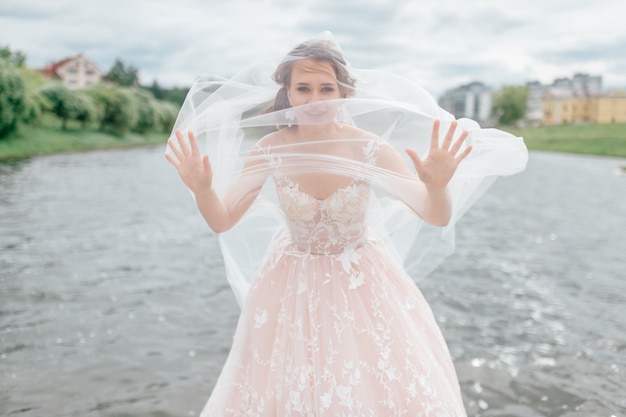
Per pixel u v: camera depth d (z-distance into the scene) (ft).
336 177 6.55
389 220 8.27
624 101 162.71
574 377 11.41
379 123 7.06
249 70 6.93
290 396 6.16
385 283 6.75
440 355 7.03
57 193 43.11
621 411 10.05
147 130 172.04
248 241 8.25
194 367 11.84
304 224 6.65
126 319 14.67
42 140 108.37
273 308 6.77
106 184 50.78
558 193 49.16
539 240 26.76
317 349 6.24
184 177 6.42
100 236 26.30
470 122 7.16
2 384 10.80
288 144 6.77
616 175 68.80
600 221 33.06
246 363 6.82
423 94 7.09
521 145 7.15
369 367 6.25
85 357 12.18
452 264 21.44
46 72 275.80
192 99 6.89
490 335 13.82
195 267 20.52
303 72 6.58
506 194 48.26
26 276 18.67
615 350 12.85
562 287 18.19
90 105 135.33
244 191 6.84
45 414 9.73
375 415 6.06
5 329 13.73
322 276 6.57
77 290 17.20
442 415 6.15
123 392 10.61
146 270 19.90
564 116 171.73
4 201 37.78
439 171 6.07
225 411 6.69
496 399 10.47
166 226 29.50
